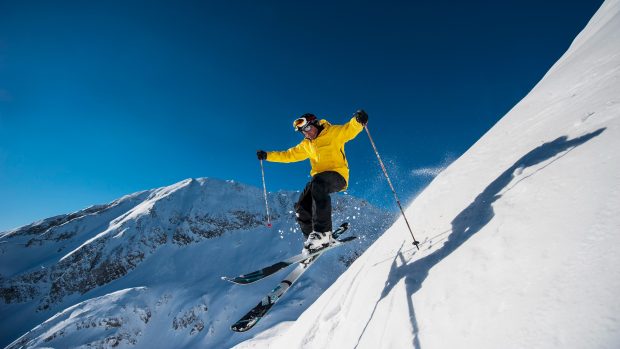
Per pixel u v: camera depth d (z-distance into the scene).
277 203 136.38
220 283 90.62
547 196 1.99
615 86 2.81
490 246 2.02
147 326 74.62
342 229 4.48
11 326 88.25
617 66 3.35
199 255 106.38
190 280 93.75
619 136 1.93
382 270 3.62
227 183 141.12
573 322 1.17
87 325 69.56
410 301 2.36
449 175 4.75
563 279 1.37
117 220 124.94
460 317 1.73
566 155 2.27
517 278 1.61
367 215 110.88
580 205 1.67
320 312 5.20
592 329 1.09
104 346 66.88
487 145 4.68
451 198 3.66
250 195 137.88
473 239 2.28
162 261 103.81
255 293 84.62
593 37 6.79
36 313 92.19
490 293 1.69
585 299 1.21
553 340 1.18
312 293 79.50
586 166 1.94
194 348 69.56
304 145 4.47
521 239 1.83
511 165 2.99
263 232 119.12
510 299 1.53
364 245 97.12
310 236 3.71
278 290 3.92
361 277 4.37
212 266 101.19
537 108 4.45
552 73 6.79
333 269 89.88
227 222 120.69
